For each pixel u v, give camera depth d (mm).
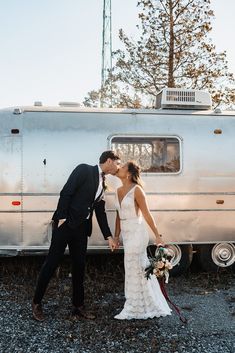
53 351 3701
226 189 5926
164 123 5891
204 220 5891
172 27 13602
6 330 4121
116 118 5824
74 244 4270
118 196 4402
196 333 4090
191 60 13633
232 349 3760
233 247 6145
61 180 5652
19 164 5602
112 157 4281
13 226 5613
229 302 5016
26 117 5684
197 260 6488
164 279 4395
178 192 5828
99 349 3744
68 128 5723
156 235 4305
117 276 5941
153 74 13828
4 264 6320
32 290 5305
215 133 5961
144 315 4359
